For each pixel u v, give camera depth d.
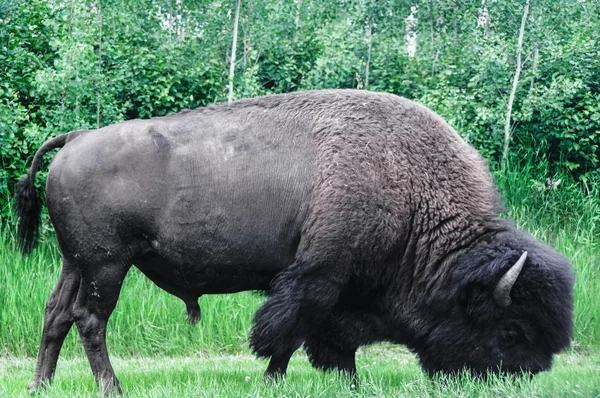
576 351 10.67
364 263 6.96
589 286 11.57
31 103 14.20
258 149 7.04
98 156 6.94
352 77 16.12
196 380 7.47
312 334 7.07
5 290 10.70
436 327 7.00
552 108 14.96
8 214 12.80
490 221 7.08
